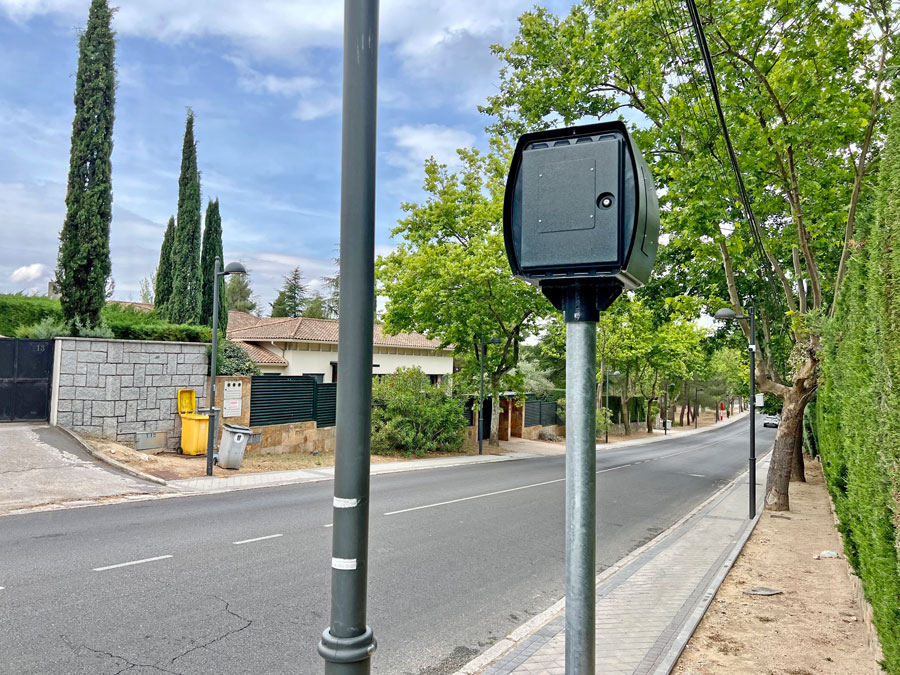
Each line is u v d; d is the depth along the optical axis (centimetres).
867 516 439
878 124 1086
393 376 2386
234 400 1761
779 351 2166
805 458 3188
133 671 461
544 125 1557
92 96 1570
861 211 647
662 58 1120
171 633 533
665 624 601
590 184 216
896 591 358
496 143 2403
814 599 703
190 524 938
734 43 1101
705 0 999
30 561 713
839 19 1027
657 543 1046
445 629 588
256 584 673
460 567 800
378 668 500
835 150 1155
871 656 521
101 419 1479
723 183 1073
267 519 998
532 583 741
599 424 4044
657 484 1928
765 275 1598
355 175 245
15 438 1301
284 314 6650
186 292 2416
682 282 1966
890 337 343
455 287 2433
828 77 1066
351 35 249
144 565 721
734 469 2569
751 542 1051
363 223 244
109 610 578
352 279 241
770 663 507
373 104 250
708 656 523
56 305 1916
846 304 613
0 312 1789
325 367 3366
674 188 1132
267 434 1834
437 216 2558
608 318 3194
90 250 1563
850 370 536
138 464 1377
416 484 1567
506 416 3378
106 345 1491
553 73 1508
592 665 211
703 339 2389
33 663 464
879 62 995
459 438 2523
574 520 214
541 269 223
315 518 1020
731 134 1091
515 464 2245
